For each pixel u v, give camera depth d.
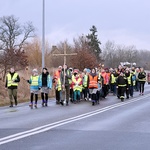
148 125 14.74
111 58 114.31
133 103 25.34
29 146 10.56
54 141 11.33
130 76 31.52
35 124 14.79
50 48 84.19
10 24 104.50
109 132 13.03
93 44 99.81
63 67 24.70
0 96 27.33
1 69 33.47
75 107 22.30
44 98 23.33
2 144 10.80
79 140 11.52
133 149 10.26
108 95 33.97
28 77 35.25
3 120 16.03
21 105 23.75
